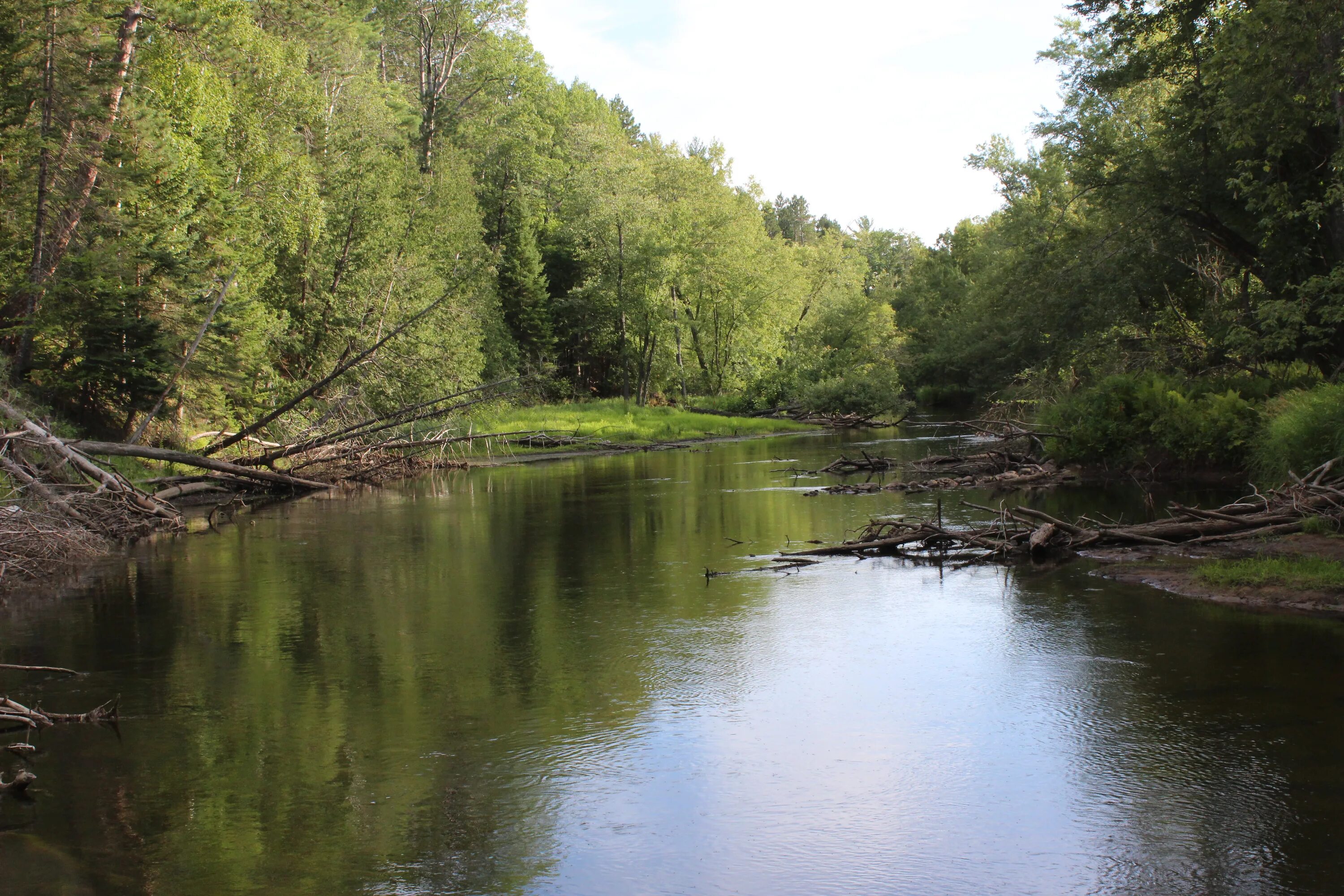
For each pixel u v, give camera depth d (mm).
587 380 69625
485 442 38656
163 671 9023
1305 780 5949
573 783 6281
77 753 6977
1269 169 23297
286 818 5828
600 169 61125
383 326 35625
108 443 21016
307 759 6766
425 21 64500
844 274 80000
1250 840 5242
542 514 19938
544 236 68562
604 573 13383
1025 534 14203
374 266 39031
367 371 33781
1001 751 6656
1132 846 5246
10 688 8578
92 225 26109
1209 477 22109
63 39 25797
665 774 6398
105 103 26188
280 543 16734
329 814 5859
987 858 5172
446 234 47250
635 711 7633
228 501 23469
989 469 26109
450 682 8469
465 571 13820
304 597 12188
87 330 24656
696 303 67375
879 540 14352
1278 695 7469
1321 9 19125
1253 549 12961
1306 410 16547
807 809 5848
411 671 8859
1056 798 5887
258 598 12172
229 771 6578
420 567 14188
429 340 36438
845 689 8086
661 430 47031
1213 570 11430
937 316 76750
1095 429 23750
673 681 8383
